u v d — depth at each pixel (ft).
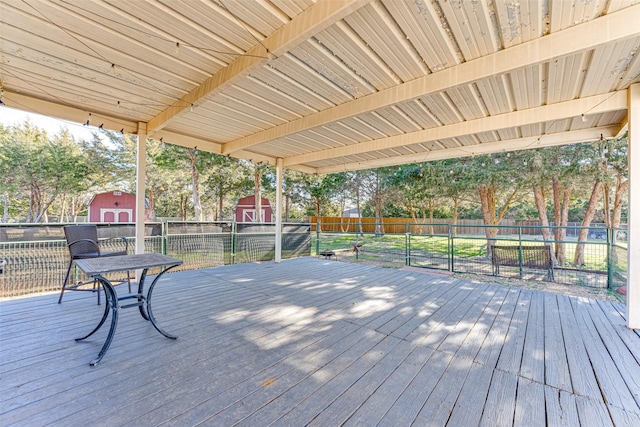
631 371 6.92
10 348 7.57
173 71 9.55
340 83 10.32
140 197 14.46
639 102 9.62
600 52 7.93
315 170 25.40
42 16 6.86
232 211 61.72
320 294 13.28
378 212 47.75
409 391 6.03
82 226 12.19
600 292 14.29
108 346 7.15
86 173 38.09
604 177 21.24
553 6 6.55
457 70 9.00
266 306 11.42
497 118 12.82
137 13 6.83
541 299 12.80
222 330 9.00
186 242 18.63
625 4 6.48
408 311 11.09
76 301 11.59
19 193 43.34
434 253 27.53
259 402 5.58
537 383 6.40
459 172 27.20
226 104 12.22
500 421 5.18
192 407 5.40
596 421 5.22
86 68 9.34
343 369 6.86
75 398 5.58
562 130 14.60
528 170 23.82
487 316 10.61
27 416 5.06
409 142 15.75
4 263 12.16
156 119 13.61
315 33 6.86
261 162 21.25
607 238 15.08
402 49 8.26
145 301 8.96
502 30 7.39
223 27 7.36
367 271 18.80
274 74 9.72
